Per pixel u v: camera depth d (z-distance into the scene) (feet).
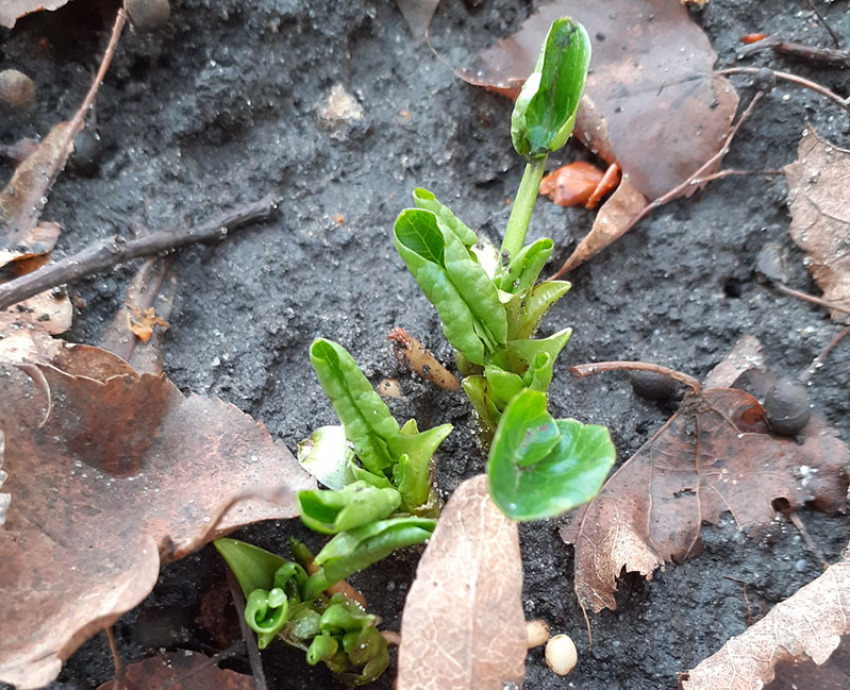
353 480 0.40
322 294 0.49
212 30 0.51
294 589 0.38
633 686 0.43
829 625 0.40
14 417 0.36
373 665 0.39
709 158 0.51
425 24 0.54
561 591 0.44
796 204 0.49
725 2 0.54
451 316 0.37
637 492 0.45
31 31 0.50
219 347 0.46
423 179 0.53
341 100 0.53
